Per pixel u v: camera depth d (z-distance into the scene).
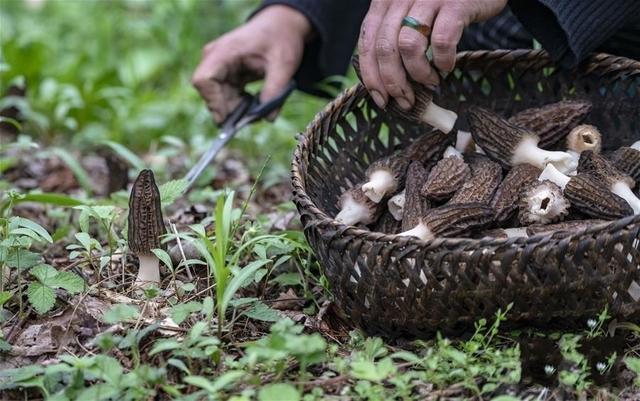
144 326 1.81
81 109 2.58
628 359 1.74
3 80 2.57
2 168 2.14
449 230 1.80
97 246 1.88
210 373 1.75
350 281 1.77
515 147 1.87
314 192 1.87
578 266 1.73
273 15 2.14
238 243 1.90
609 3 1.86
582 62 1.92
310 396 1.70
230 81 2.14
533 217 1.82
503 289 1.73
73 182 2.32
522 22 1.88
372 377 1.68
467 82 1.95
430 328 1.76
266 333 1.83
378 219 1.88
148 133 2.54
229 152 2.45
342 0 2.16
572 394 1.73
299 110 2.59
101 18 3.30
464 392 1.73
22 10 3.56
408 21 1.84
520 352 1.74
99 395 1.70
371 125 1.94
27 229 1.86
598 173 1.85
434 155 1.90
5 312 1.84
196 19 3.12
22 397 1.75
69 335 1.80
